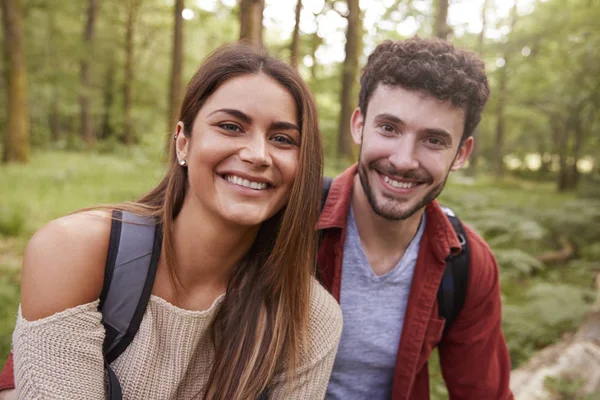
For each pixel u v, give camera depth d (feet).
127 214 3.90
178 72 46.11
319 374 4.32
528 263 18.30
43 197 23.45
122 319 3.72
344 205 5.31
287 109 3.81
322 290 4.53
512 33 28.30
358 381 5.58
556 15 25.85
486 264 5.50
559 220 24.09
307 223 4.09
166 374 3.94
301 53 35.40
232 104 3.70
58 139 78.07
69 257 3.52
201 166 3.78
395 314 5.45
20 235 17.46
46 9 57.21
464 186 41.29
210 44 58.54
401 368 5.37
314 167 4.02
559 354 10.91
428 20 33.24
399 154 4.84
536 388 9.48
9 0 39.01
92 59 67.46
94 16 69.31
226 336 4.17
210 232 3.97
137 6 74.23
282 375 4.25
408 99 4.80
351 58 34.45
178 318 3.94
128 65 78.23
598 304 13.58
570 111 39.58
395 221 5.11
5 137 40.09
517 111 69.62
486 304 5.58
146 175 34.24
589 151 55.31
